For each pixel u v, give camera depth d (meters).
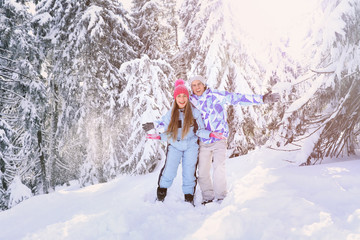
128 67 8.98
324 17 4.05
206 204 2.97
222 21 7.58
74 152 13.31
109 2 12.03
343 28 3.78
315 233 1.68
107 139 11.41
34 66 12.22
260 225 1.91
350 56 3.88
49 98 13.45
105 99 11.49
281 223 1.88
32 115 10.66
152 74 8.84
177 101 3.13
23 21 10.90
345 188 2.40
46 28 12.42
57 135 13.30
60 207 3.72
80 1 11.84
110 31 12.06
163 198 3.31
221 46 7.38
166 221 2.49
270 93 3.05
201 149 3.26
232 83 7.46
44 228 2.62
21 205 3.96
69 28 11.80
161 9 13.59
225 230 2.00
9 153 9.67
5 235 2.70
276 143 5.03
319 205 2.09
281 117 5.36
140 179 6.69
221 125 3.19
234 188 3.07
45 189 12.83
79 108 11.96
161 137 3.29
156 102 8.71
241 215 2.13
